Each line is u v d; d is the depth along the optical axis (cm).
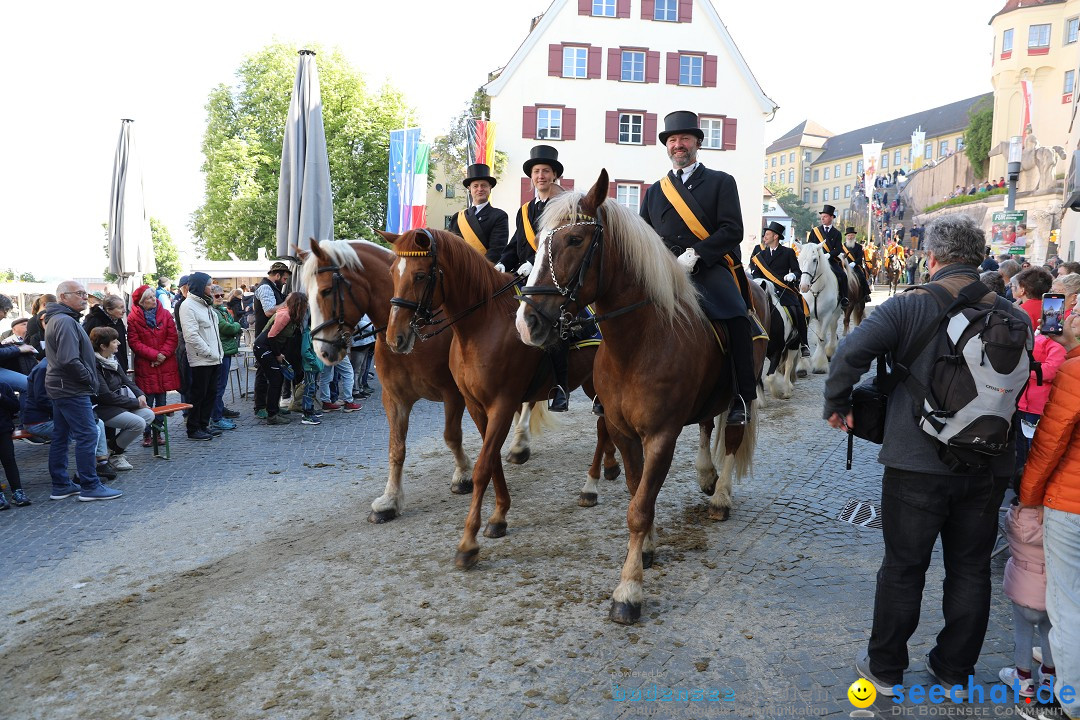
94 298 1023
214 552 468
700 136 424
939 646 287
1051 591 260
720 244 398
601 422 512
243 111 3008
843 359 265
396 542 468
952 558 275
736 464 485
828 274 1045
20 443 820
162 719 287
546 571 413
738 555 430
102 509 561
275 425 864
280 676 314
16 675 325
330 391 981
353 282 491
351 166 3028
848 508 502
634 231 342
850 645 328
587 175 2683
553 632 343
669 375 348
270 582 412
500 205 2673
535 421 637
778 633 339
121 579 429
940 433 247
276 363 858
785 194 9031
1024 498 266
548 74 2639
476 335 433
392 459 516
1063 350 392
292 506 558
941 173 4556
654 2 2655
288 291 946
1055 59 3791
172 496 591
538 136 2658
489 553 442
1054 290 444
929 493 257
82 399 576
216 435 813
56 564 454
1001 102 3962
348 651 333
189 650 340
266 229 2864
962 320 246
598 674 309
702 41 2686
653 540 418
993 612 358
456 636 342
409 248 409
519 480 596
